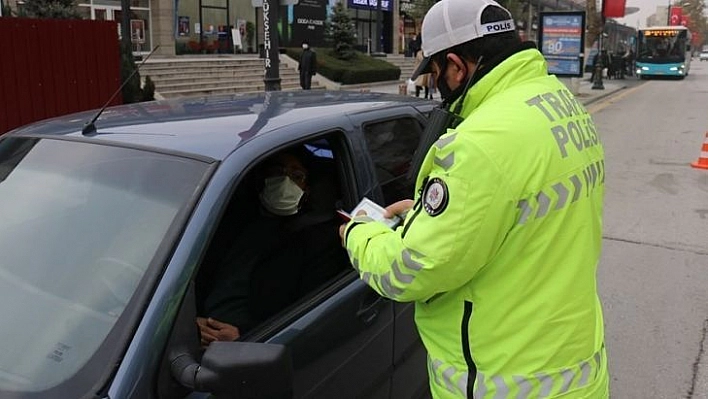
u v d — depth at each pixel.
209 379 1.56
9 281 1.90
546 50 21.50
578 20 20.83
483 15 1.70
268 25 9.18
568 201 1.60
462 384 1.69
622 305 4.73
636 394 3.59
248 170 2.03
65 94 9.27
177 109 2.63
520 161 1.53
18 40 8.62
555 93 1.72
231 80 20.14
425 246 1.55
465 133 1.56
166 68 18.59
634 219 6.95
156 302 1.67
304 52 18.36
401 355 2.62
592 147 1.73
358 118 2.73
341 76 22.70
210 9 26.98
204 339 2.15
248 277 2.42
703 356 3.99
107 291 1.77
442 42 1.74
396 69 25.95
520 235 1.57
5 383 1.63
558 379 1.64
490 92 1.71
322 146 2.63
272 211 2.58
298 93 3.26
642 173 9.41
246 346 1.61
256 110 2.60
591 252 1.68
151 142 2.14
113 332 1.67
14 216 2.07
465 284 1.66
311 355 2.09
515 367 1.63
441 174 1.56
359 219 1.86
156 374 1.59
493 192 1.51
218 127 2.29
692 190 8.31
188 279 1.73
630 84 32.50
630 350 4.07
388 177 2.76
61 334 1.72
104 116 2.51
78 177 2.10
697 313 4.60
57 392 1.58
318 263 2.54
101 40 9.59
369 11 35.31
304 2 27.91
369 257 1.72
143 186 1.98
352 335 2.29
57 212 2.03
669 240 6.23
